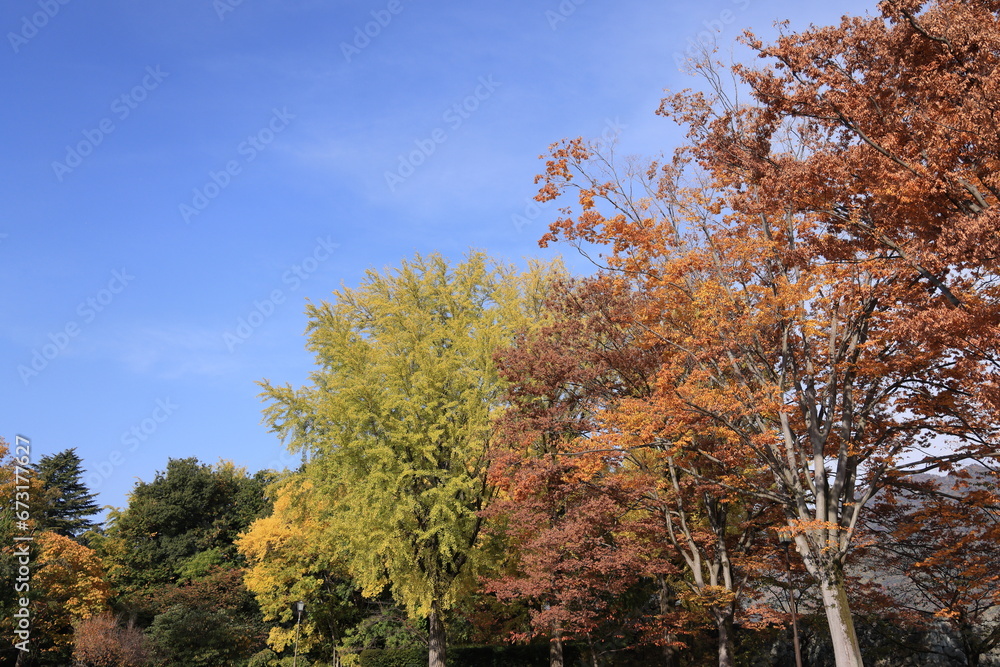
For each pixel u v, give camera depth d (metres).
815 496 13.78
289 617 33.69
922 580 19.48
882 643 22.97
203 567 45.47
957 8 10.06
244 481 56.84
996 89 9.25
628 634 25.94
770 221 14.29
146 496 51.94
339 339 25.48
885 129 11.04
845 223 12.70
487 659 29.33
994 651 20.58
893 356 13.76
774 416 15.58
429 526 22.73
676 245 15.94
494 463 19.94
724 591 17.39
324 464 24.27
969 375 12.72
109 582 39.50
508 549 24.38
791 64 11.53
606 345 19.59
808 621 21.31
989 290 11.89
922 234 11.45
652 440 16.33
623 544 19.67
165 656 33.00
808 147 13.98
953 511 14.99
